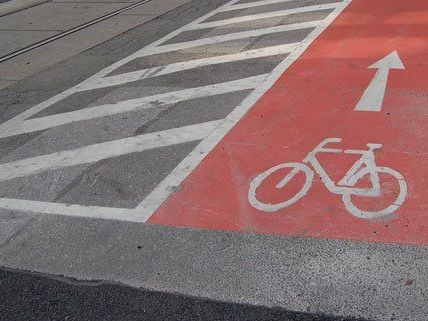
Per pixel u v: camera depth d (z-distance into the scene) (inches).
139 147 254.7
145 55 396.8
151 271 172.2
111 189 221.1
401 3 454.6
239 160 231.3
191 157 239.1
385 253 169.3
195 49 396.2
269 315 151.3
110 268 175.3
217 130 262.1
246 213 195.2
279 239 180.5
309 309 151.9
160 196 211.6
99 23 504.1
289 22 437.1
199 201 205.5
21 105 327.9
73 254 183.8
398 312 148.1
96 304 161.2
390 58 331.6
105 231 193.9
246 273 167.3
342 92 289.0
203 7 528.1
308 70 327.6
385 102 270.8
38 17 548.7
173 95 314.5
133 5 565.6
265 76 326.0
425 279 157.9
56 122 296.4
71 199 216.8
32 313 159.8
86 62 396.2
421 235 175.2
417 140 231.0
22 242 192.5
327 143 236.5
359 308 150.6
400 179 204.1
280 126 258.1
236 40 406.0
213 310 154.9
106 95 327.3
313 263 168.4
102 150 256.2
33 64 402.9
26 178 237.5
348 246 173.9
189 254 178.1
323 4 481.4
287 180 211.9
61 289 168.2
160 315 154.9
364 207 190.7
